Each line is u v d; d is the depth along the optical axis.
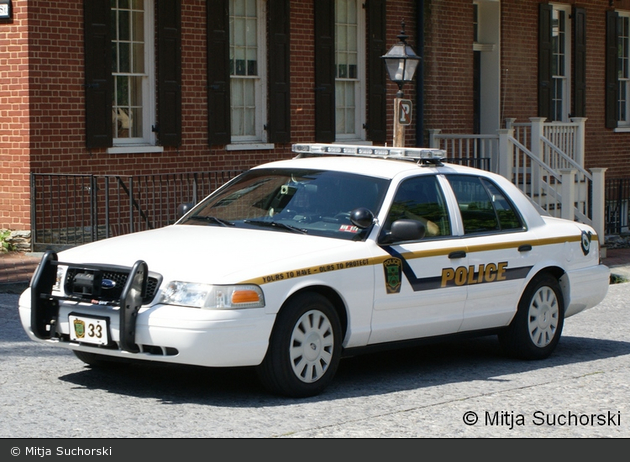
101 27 13.69
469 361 8.45
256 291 6.51
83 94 13.59
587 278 8.92
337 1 17.12
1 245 13.33
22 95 13.10
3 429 5.97
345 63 17.33
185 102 14.86
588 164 21.59
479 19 19.77
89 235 13.75
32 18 13.02
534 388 7.45
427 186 7.93
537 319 8.48
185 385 7.23
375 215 7.46
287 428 6.11
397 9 17.95
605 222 19.05
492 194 8.38
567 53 21.17
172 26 14.55
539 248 8.46
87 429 6.00
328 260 6.95
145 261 6.75
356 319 7.14
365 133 17.61
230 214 7.90
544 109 20.56
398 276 7.37
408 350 8.94
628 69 22.61
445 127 18.89
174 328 6.38
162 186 14.63
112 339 6.61
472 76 19.28
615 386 7.57
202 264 6.62
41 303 6.94
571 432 6.25
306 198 7.75
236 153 15.61
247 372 7.72
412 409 6.69
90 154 13.73
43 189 13.31
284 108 16.19
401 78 13.23
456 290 7.78
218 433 5.97
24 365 7.77
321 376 6.94
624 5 22.28
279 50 16.03
